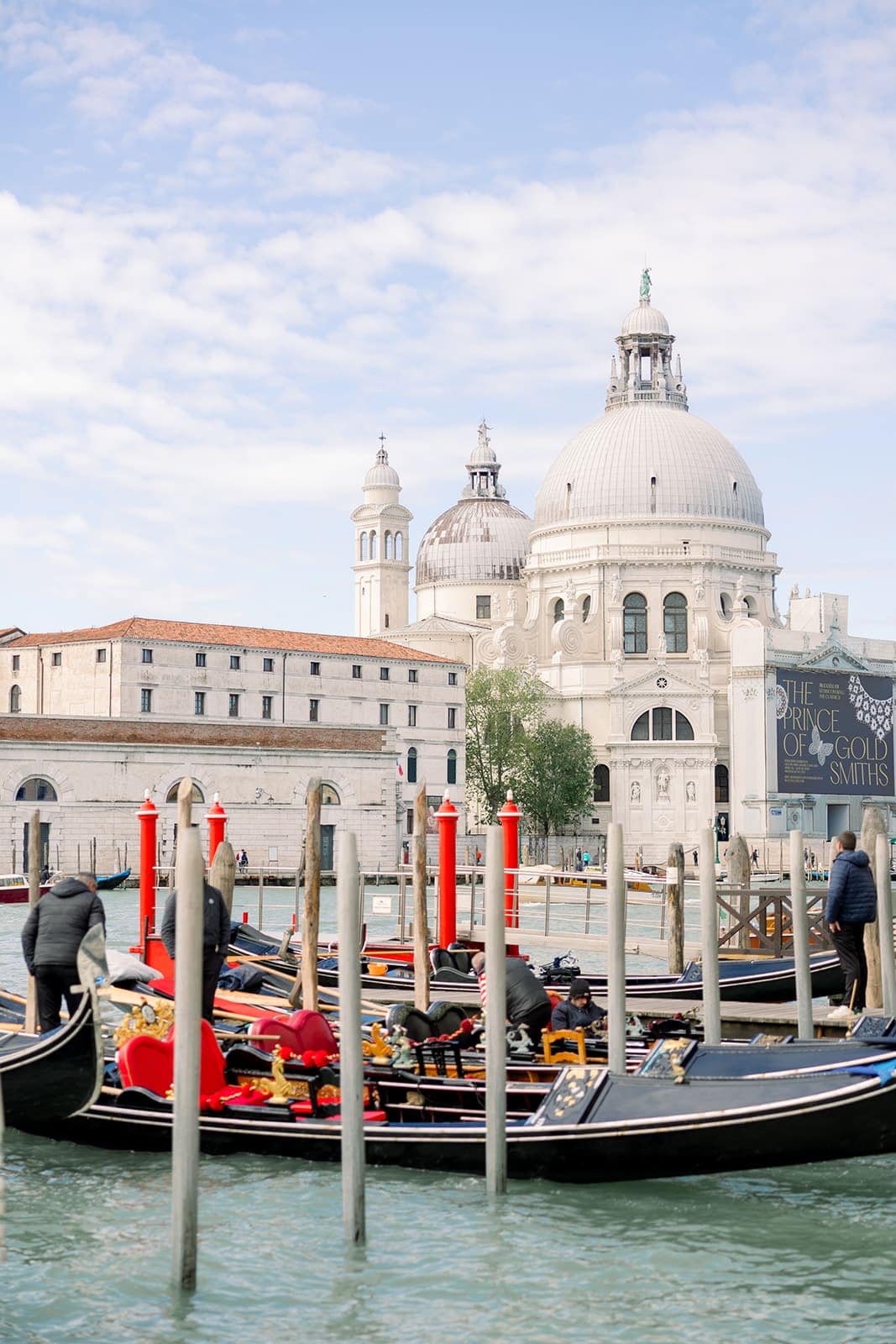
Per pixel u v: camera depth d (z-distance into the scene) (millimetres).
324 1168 20938
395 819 98062
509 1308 16438
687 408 141875
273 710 106250
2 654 107125
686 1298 16703
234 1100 21891
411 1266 17547
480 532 146625
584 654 127250
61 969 22484
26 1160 21547
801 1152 19484
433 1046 22328
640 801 120375
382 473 147250
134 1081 21891
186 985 16688
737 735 117250
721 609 128125
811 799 118062
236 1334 15852
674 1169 19625
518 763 117188
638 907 71375
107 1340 15719
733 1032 29719
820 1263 17641
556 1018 24281
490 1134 19469
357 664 111188
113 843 86375
